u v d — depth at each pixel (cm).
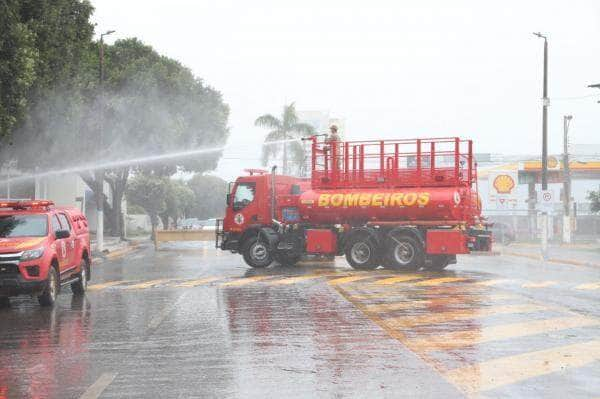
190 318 1355
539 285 1900
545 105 4084
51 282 1595
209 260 3250
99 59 4188
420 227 2475
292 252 2689
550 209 3062
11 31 2064
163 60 5275
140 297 1745
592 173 7438
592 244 4916
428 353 969
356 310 1428
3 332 1232
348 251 2539
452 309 1426
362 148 2564
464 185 2444
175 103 5009
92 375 866
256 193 2723
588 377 817
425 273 2353
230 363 923
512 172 4250
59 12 2570
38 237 1611
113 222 5516
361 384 794
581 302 1523
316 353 980
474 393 746
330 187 2598
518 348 999
